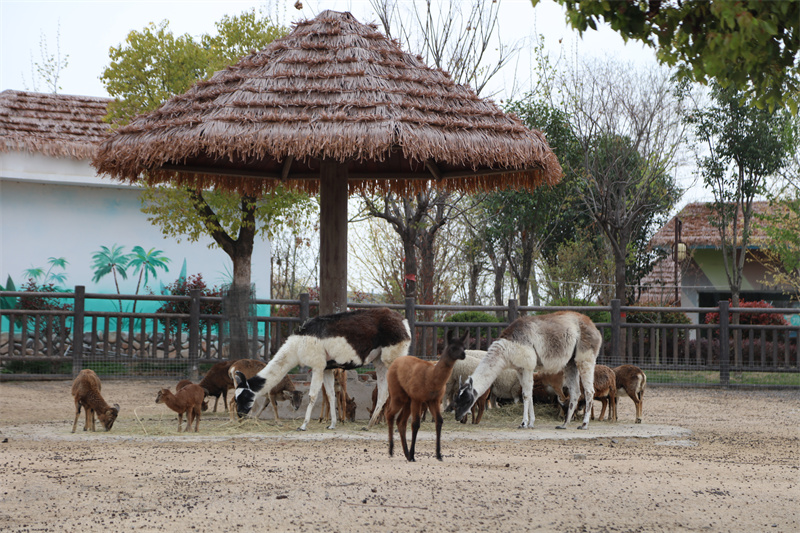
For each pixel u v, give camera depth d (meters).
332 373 10.15
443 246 26.86
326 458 7.74
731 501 6.11
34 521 5.21
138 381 15.84
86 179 18.69
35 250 18.95
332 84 10.27
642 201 25.81
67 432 9.41
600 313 18.16
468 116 10.41
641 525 5.34
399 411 7.66
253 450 8.26
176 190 17.36
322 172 11.41
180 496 5.95
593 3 4.91
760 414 13.00
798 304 29.12
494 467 7.34
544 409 11.84
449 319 18.56
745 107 24.34
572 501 5.96
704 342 18.81
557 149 23.94
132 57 17.83
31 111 19.86
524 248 25.59
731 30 4.63
